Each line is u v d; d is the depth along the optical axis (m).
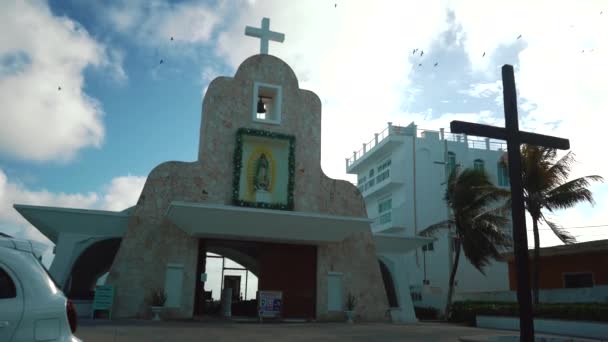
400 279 25.22
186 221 20.41
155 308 19.91
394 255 25.72
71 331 4.98
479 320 23.91
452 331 18.30
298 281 22.97
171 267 21.06
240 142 22.86
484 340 14.08
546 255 27.44
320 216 21.12
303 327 18.22
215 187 22.38
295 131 24.17
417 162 44.03
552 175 22.67
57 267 20.27
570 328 19.38
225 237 21.73
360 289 23.56
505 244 27.91
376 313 23.41
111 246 24.97
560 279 27.14
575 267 26.23
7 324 4.56
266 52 24.78
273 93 24.83
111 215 21.28
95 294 19.38
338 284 23.39
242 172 22.86
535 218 22.55
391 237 25.36
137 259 20.72
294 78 24.91
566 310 19.89
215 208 19.72
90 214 21.08
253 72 24.25
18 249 5.04
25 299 4.73
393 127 46.28
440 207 43.12
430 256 41.88
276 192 23.09
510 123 12.45
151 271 20.78
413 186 43.28
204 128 23.00
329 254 23.64
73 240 20.84
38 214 20.55
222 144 22.92
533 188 22.70
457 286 41.50
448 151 44.75
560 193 22.58
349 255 23.95
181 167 22.27
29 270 4.91
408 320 24.06
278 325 18.91
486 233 28.02
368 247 24.42
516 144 12.27
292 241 22.69
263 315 20.31
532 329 11.16
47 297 4.87
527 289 11.38
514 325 21.34
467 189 28.47
